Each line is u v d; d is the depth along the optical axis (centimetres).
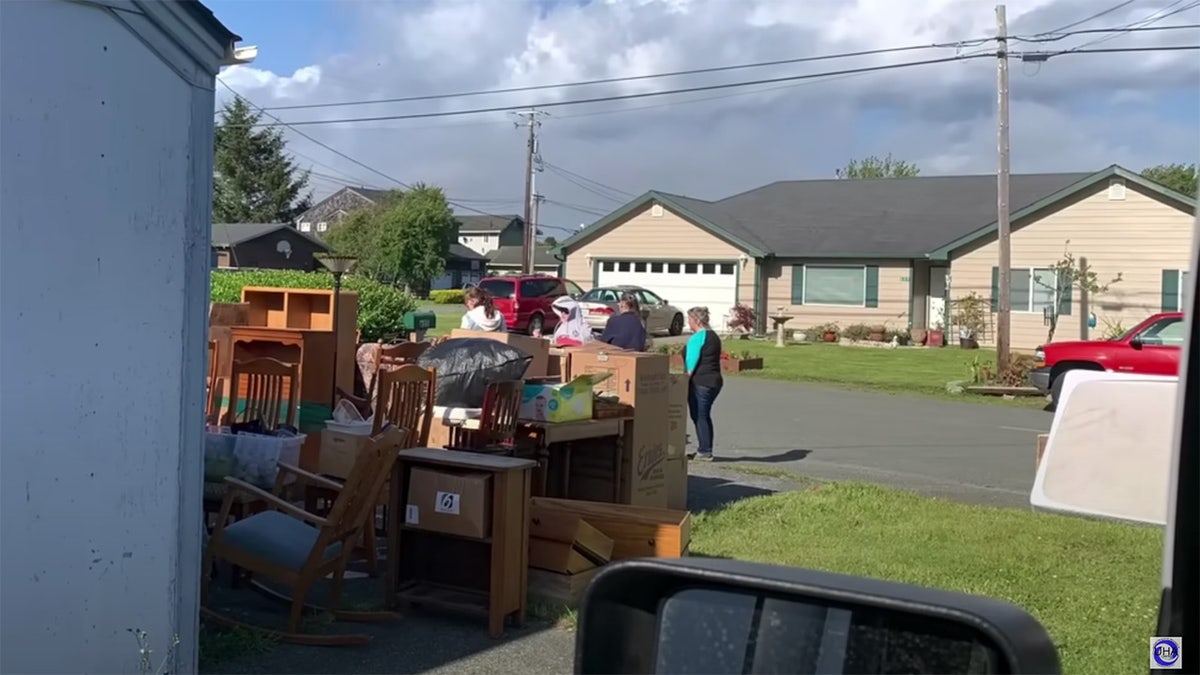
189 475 451
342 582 578
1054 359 1773
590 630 199
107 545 413
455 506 559
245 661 504
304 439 701
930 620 176
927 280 3172
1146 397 240
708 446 1162
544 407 737
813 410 1672
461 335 867
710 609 197
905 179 3691
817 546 743
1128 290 2794
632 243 3481
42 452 390
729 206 3706
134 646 424
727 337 3203
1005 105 2114
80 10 395
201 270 452
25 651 387
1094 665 516
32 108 383
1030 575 668
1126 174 2769
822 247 3212
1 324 376
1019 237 2912
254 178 6794
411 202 5959
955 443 1354
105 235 409
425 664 514
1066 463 244
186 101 440
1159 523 233
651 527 627
